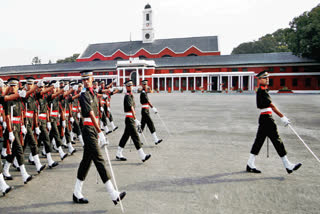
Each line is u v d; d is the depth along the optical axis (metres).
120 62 58.72
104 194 4.25
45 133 5.71
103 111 9.77
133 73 58.81
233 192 4.20
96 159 3.82
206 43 70.50
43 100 5.87
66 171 5.46
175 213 3.53
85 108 3.84
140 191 4.28
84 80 4.04
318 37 42.44
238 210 3.59
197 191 4.25
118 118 14.01
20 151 4.76
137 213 3.55
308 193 4.13
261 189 4.31
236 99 29.73
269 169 5.36
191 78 58.28
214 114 15.34
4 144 4.88
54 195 4.22
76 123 7.99
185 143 7.83
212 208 3.66
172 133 9.44
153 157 6.32
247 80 55.62
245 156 6.35
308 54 47.56
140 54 71.94
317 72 49.47
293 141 7.96
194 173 5.13
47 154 5.69
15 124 4.72
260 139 5.05
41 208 3.76
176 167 5.52
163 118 13.64
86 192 4.34
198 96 37.09
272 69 52.66
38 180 4.93
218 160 6.03
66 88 6.65
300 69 50.66
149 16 76.06
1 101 4.46
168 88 55.72
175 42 74.00
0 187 4.25
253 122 12.03
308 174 5.02
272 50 90.31
